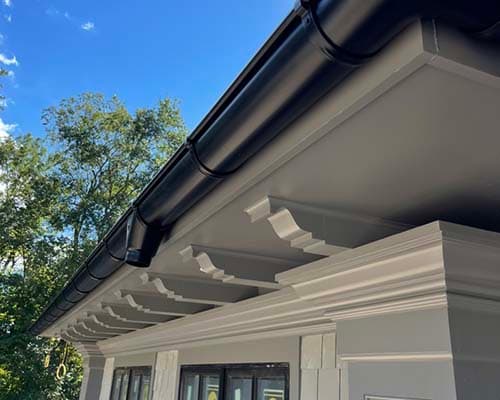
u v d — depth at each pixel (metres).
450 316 1.39
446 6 0.73
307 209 1.57
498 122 1.03
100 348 7.06
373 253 1.58
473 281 1.43
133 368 5.65
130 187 14.93
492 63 0.84
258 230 1.85
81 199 14.46
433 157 1.20
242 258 2.19
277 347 2.72
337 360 2.21
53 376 12.20
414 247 1.45
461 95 0.93
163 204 1.63
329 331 2.30
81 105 15.27
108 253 2.45
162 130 15.68
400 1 0.72
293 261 2.30
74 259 13.44
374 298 1.66
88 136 14.99
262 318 2.76
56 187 14.38
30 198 14.22
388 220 1.69
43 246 13.57
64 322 5.32
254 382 2.92
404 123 1.04
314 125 1.05
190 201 1.54
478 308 1.44
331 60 0.83
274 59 0.90
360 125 1.04
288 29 0.86
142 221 1.83
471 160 1.22
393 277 1.56
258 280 2.20
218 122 1.11
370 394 1.62
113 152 15.08
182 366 4.12
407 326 1.52
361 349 1.69
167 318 4.12
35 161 14.65
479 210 1.57
